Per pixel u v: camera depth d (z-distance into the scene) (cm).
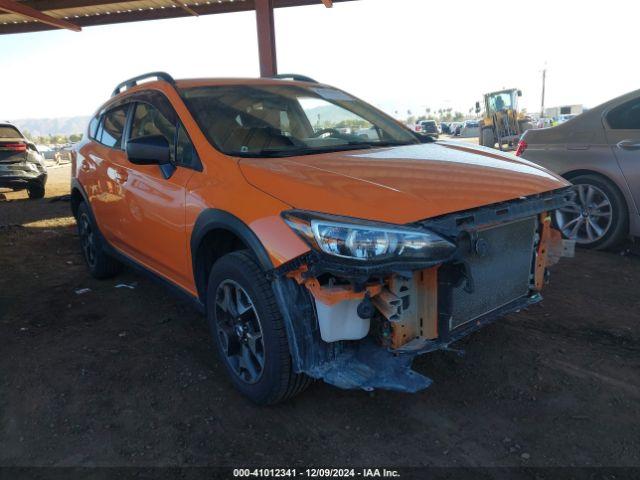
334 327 227
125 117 409
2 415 271
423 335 243
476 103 2297
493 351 322
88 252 498
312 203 231
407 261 214
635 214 491
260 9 976
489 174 279
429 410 265
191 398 282
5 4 1010
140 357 330
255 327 260
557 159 544
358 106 410
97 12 1181
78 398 284
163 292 450
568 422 253
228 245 300
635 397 272
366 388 227
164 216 322
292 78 438
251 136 319
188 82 362
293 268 224
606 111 516
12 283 488
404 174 264
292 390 254
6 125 1093
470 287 233
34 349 344
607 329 350
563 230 549
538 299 295
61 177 1825
